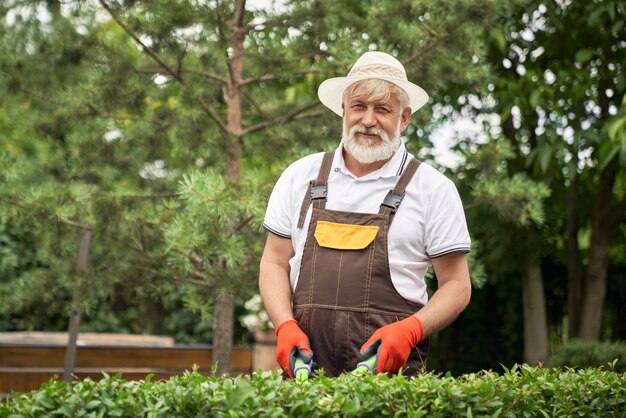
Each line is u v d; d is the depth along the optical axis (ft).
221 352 15.28
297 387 6.01
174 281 15.31
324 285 7.71
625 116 17.34
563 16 21.36
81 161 17.02
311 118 16.21
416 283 7.91
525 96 20.53
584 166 22.65
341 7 15.38
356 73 8.28
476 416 6.10
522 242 21.98
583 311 23.44
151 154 16.88
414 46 14.24
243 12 15.40
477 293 26.48
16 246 25.70
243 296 14.71
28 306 16.19
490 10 14.05
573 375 7.22
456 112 21.95
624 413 7.00
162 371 18.30
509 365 26.25
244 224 14.26
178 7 14.38
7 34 15.80
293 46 15.19
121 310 29.14
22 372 16.99
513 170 21.84
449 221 7.92
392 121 8.01
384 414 5.91
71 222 14.57
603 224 23.24
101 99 15.28
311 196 8.09
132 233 15.06
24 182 16.55
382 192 7.97
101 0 14.58
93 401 5.53
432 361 26.55
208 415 5.63
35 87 16.12
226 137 15.52
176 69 15.55
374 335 7.30
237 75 15.93
